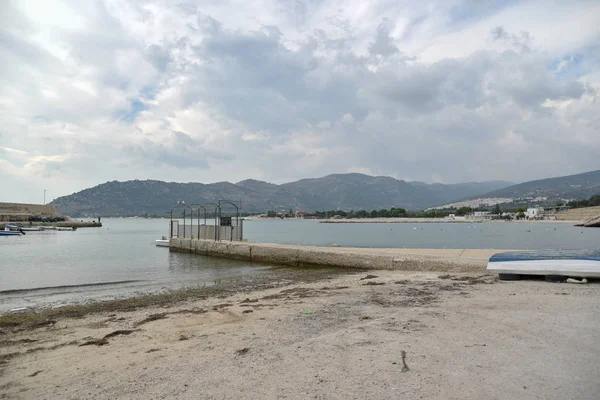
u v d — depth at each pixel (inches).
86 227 5027.1
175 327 346.0
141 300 546.3
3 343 331.3
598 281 434.9
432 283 512.1
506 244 2101.4
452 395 166.9
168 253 1446.9
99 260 1208.8
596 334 240.2
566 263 441.4
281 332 294.0
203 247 1375.5
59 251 1578.5
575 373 183.5
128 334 331.9
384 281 561.9
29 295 614.2
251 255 1138.0
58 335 353.7
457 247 1882.4
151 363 242.5
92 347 297.7
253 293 557.9
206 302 495.5
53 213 5762.8
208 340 287.1
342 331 278.5
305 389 181.3
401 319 304.2
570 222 6939.0
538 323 269.4
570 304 323.3
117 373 229.9
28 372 247.4
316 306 396.5
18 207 5147.6
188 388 193.6
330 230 4810.5
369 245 2059.5
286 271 873.5
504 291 405.1
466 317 298.7
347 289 512.7
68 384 218.8
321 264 909.8
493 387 172.2
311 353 233.0
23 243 2148.1
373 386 179.8
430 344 236.1
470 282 498.3
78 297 592.1
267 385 189.3
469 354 215.2
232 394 181.6
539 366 193.3
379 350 229.6
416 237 2984.7
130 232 3801.7
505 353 213.8
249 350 250.7
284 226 6939.0
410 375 190.1
